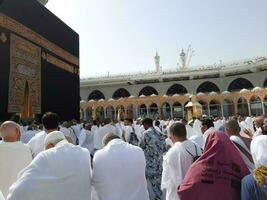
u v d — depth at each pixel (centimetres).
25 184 199
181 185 202
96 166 245
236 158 196
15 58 1322
